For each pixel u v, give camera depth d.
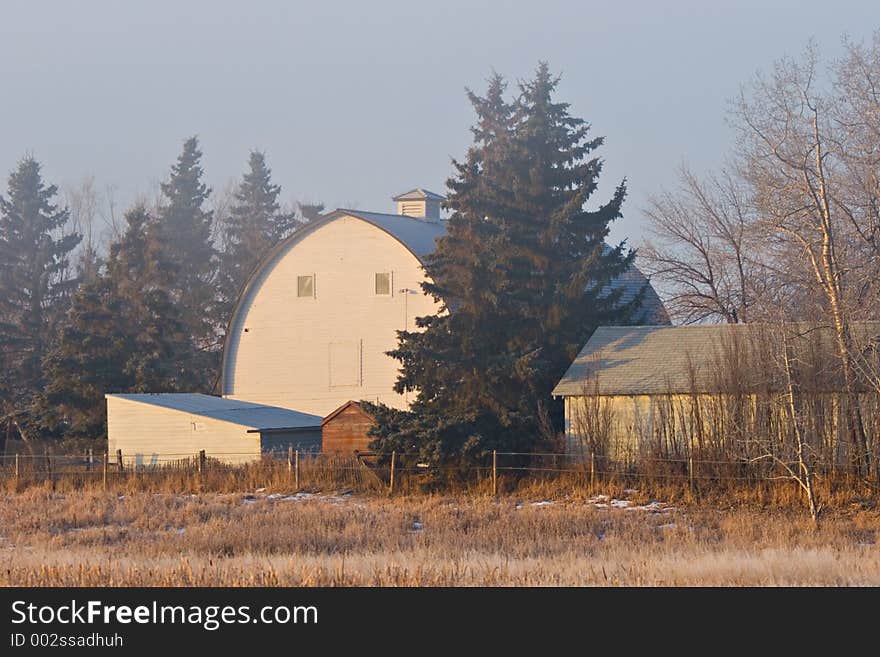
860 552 92.38
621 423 164.75
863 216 168.12
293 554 96.88
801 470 131.75
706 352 172.88
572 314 190.62
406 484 162.75
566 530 116.38
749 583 74.31
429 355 178.25
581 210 199.00
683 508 137.88
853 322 147.62
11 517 137.12
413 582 74.56
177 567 82.88
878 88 165.50
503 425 171.00
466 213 191.75
